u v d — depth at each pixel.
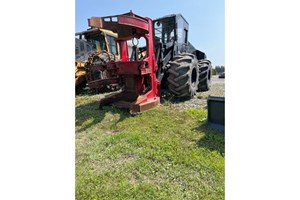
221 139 2.23
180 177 1.64
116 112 3.31
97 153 2.04
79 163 1.87
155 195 1.46
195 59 4.03
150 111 3.23
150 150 2.04
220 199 1.41
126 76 3.56
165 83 4.16
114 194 1.48
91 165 1.85
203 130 2.49
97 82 3.53
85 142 2.34
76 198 1.45
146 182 1.59
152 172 1.71
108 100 3.66
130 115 3.12
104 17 2.88
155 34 4.45
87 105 3.99
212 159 1.85
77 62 5.51
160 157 1.90
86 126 2.81
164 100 3.87
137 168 1.77
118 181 1.62
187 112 3.14
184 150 2.03
